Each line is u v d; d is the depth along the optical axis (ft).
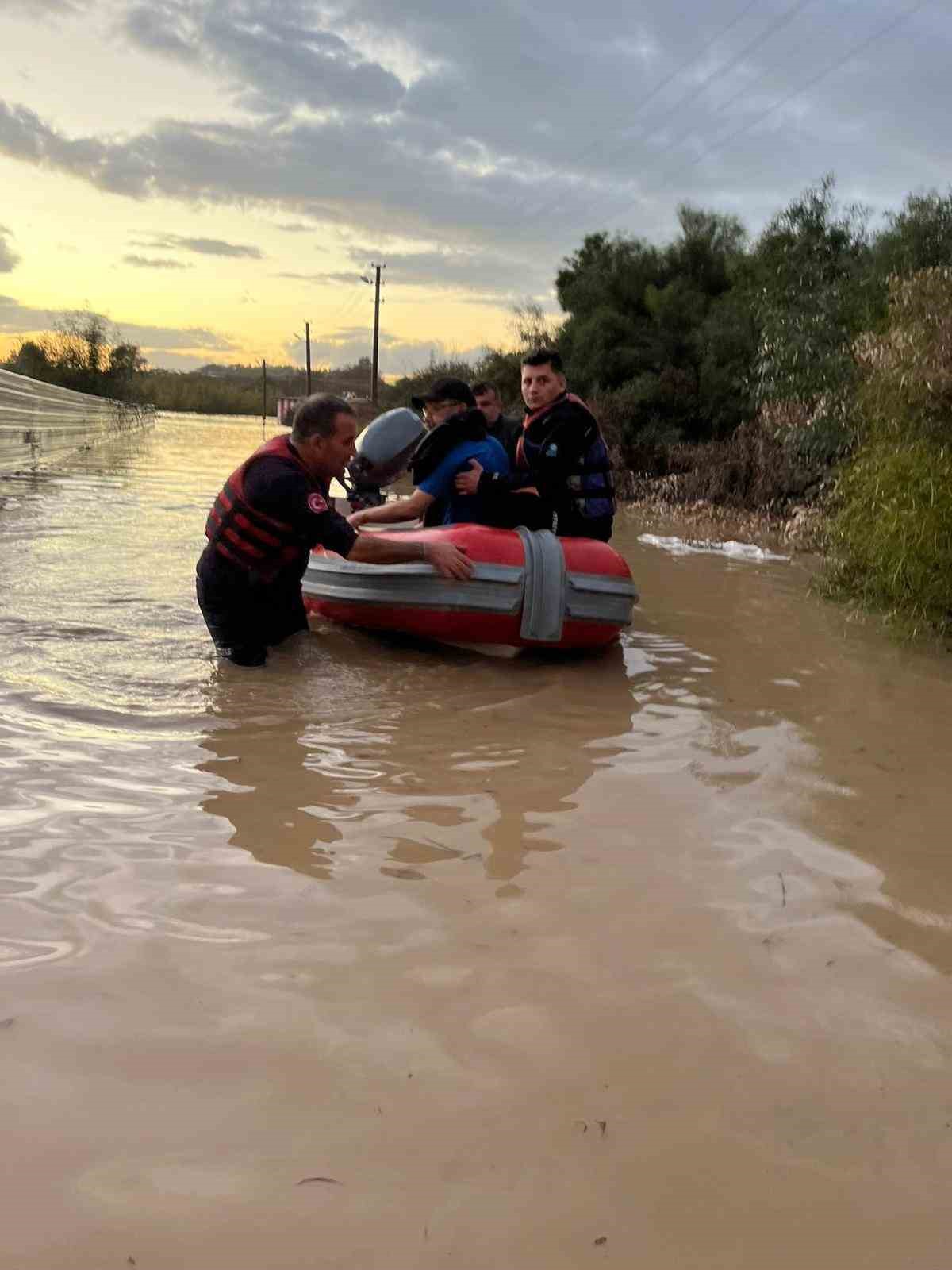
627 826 10.54
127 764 11.62
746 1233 5.21
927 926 8.63
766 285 50.42
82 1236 4.93
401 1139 5.76
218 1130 5.75
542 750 12.88
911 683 17.20
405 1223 5.15
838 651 19.54
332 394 17.07
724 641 20.16
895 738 13.97
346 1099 6.08
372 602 18.57
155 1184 5.30
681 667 17.90
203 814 10.27
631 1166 5.65
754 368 49.93
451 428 19.61
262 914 8.30
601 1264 4.96
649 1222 5.25
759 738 13.74
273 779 11.37
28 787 10.66
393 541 17.17
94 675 15.15
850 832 10.61
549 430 20.12
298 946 7.82
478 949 7.92
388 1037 6.73
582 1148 5.78
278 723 13.44
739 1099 6.28
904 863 9.89
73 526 30.86
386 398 138.92
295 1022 6.83
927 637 20.97
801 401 44.98
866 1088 6.46
